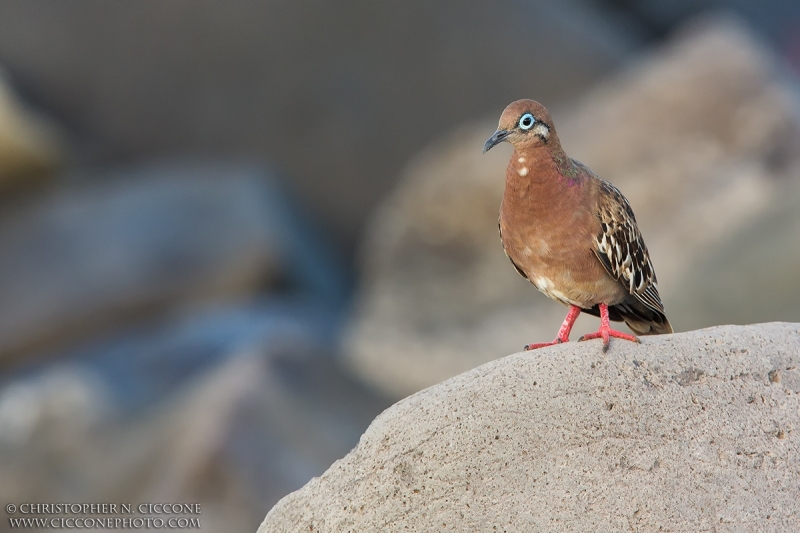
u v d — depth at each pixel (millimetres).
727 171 18406
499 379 6332
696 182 18422
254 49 23547
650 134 19156
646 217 18391
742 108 18984
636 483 6125
